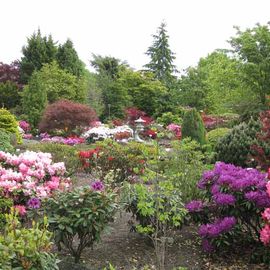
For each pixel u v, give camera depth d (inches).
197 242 217.6
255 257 191.9
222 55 1254.3
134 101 1147.3
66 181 225.6
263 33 764.6
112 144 325.1
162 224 206.5
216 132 534.9
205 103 1104.8
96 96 1127.6
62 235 168.7
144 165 291.7
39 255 113.0
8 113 617.9
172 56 1459.2
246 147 322.0
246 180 196.5
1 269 101.5
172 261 193.3
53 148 510.6
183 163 260.5
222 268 187.2
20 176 200.4
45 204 180.1
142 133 757.9
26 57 1298.0
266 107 727.1
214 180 214.5
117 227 237.0
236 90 821.9
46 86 1067.9
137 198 206.4
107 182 276.8
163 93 1143.6
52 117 754.2
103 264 185.0
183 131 491.2
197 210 213.9
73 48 1355.8
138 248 206.4
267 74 752.3
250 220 212.4
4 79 1242.6
